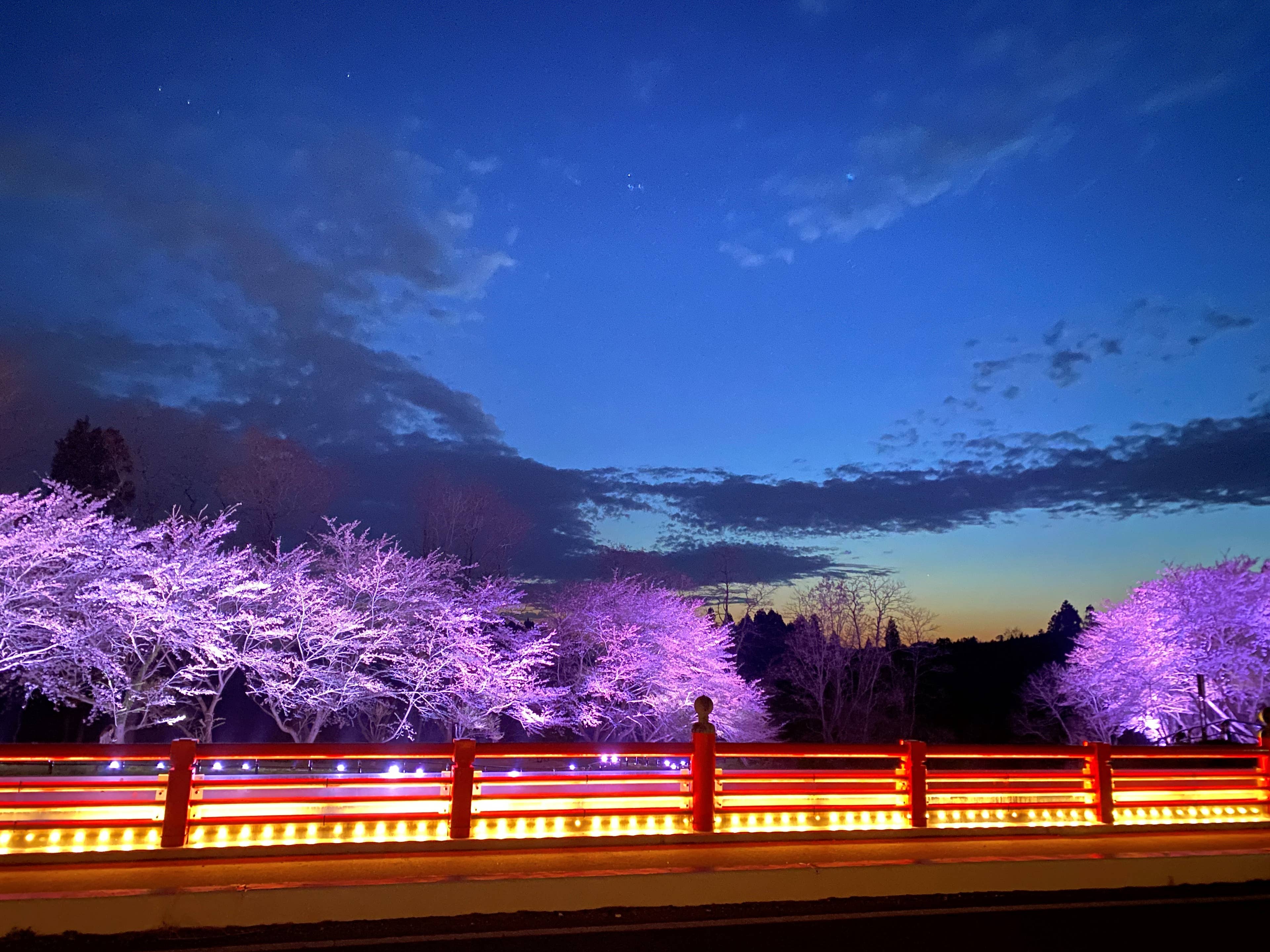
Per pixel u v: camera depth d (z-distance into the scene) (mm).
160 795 6961
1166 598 28797
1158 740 29625
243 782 6973
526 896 6461
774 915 6594
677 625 27766
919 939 6238
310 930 5953
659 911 6582
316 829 7164
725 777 8156
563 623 26531
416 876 6547
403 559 23047
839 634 38531
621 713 25875
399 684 22719
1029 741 36844
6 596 17078
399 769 10805
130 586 17672
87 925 5766
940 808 8594
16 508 17953
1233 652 27109
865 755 8492
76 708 24234
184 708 22438
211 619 18828
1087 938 6371
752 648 42562
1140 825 8992
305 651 20750
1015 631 48656
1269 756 10047
